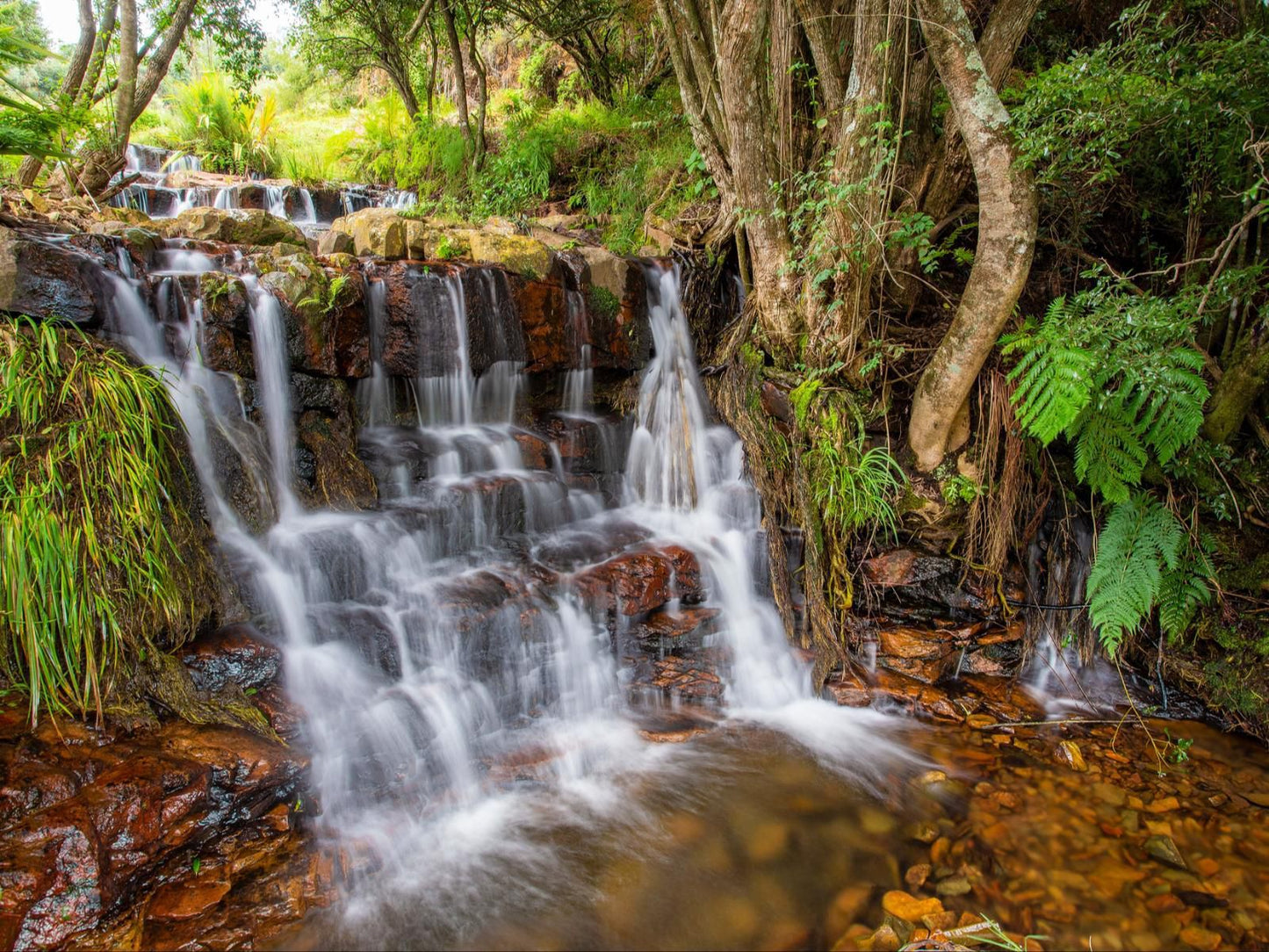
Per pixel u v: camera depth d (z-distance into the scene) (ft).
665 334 19.65
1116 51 12.53
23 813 7.87
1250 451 13.80
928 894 9.37
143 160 31.40
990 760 12.37
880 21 13.94
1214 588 13.85
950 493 15.44
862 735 13.11
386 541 13.17
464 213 26.68
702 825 10.68
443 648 12.12
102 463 9.78
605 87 34.65
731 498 16.79
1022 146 12.19
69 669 9.16
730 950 8.50
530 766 11.65
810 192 17.28
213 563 10.98
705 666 14.20
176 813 8.63
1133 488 14.19
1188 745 12.76
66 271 10.84
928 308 17.76
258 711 10.25
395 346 15.30
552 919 8.89
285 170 34.40
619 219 23.29
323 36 34.12
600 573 14.32
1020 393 13.00
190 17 23.02
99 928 7.75
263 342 13.08
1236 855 10.08
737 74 15.65
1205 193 14.34
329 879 8.98
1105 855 10.12
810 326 16.80
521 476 16.02
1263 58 11.10
